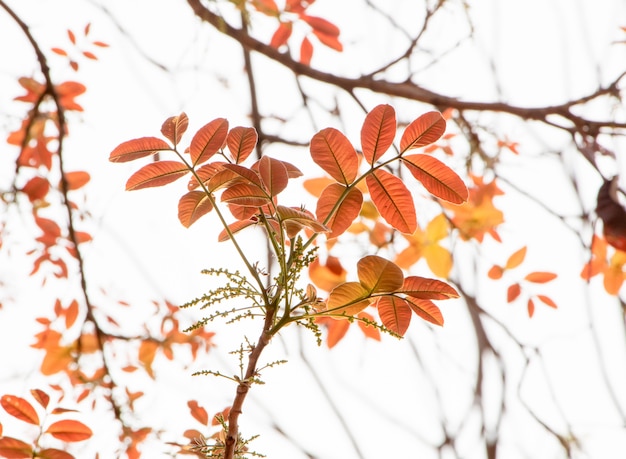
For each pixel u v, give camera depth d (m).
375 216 2.66
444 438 2.51
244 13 2.43
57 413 2.06
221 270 1.82
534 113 2.70
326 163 1.89
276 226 1.88
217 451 1.83
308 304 1.83
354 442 2.44
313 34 2.69
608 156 2.53
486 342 2.61
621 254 2.68
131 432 2.64
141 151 1.89
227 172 1.86
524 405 2.54
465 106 2.79
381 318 1.87
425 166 1.89
